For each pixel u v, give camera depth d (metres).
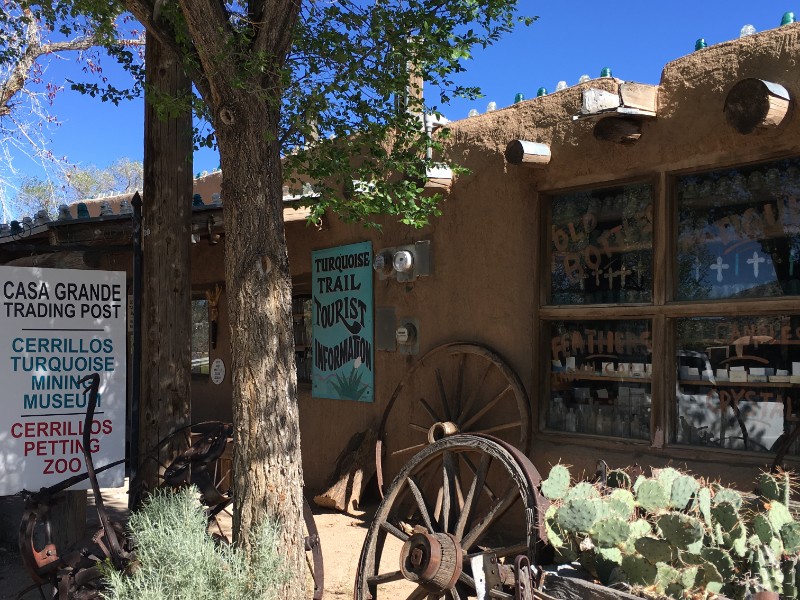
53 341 5.66
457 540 4.07
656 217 5.59
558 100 6.23
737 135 5.10
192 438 7.02
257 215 4.35
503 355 6.59
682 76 5.43
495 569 3.53
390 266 7.71
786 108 4.72
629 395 5.82
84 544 6.43
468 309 6.95
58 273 5.69
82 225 7.71
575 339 6.19
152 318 5.73
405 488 4.68
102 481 5.76
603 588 3.18
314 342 8.89
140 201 5.71
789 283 4.96
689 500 3.71
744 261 5.20
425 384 7.38
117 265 11.38
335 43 5.09
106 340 5.82
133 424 5.58
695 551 3.28
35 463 5.56
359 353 8.19
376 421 7.96
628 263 5.84
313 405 8.91
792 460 4.80
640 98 5.46
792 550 3.33
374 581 4.45
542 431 6.30
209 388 10.96
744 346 5.18
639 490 3.72
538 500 3.70
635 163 5.70
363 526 7.08
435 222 7.29
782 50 4.88
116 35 6.54
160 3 4.59
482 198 6.84
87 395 5.74
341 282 8.47
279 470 4.23
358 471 7.70
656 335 5.57
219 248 10.70
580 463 5.96
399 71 5.18
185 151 5.86
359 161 7.60
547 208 6.39
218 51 4.30
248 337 4.27
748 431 5.14
